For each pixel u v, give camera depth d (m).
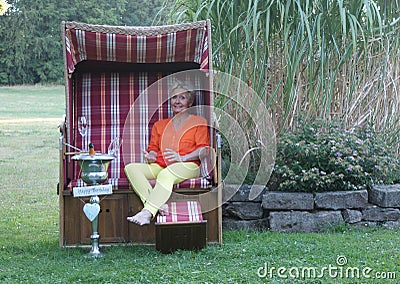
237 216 4.72
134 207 4.16
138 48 4.33
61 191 4.08
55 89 22.17
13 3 21.47
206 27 4.20
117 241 4.17
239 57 5.12
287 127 5.14
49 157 10.09
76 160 4.12
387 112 5.25
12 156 10.19
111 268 3.59
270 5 4.70
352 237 4.26
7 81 22.00
